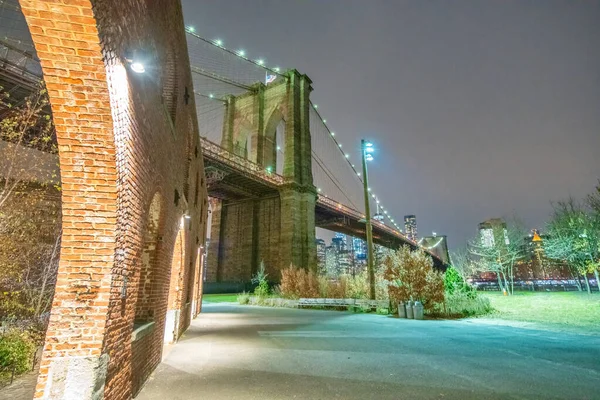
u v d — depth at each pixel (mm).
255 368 6457
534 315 14391
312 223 44438
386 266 16219
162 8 5598
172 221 7316
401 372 6043
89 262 3568
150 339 5895
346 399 4691
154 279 6230
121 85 3533
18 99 12859
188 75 9242
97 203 3600
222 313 18656
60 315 3426
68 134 3393
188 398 4789
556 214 28766
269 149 51344
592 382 5312
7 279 8617
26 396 4797
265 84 56438
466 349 7992
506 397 4668
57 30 2850
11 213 8539
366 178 19391
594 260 25844
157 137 5402
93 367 3324
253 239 44156
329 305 20562
